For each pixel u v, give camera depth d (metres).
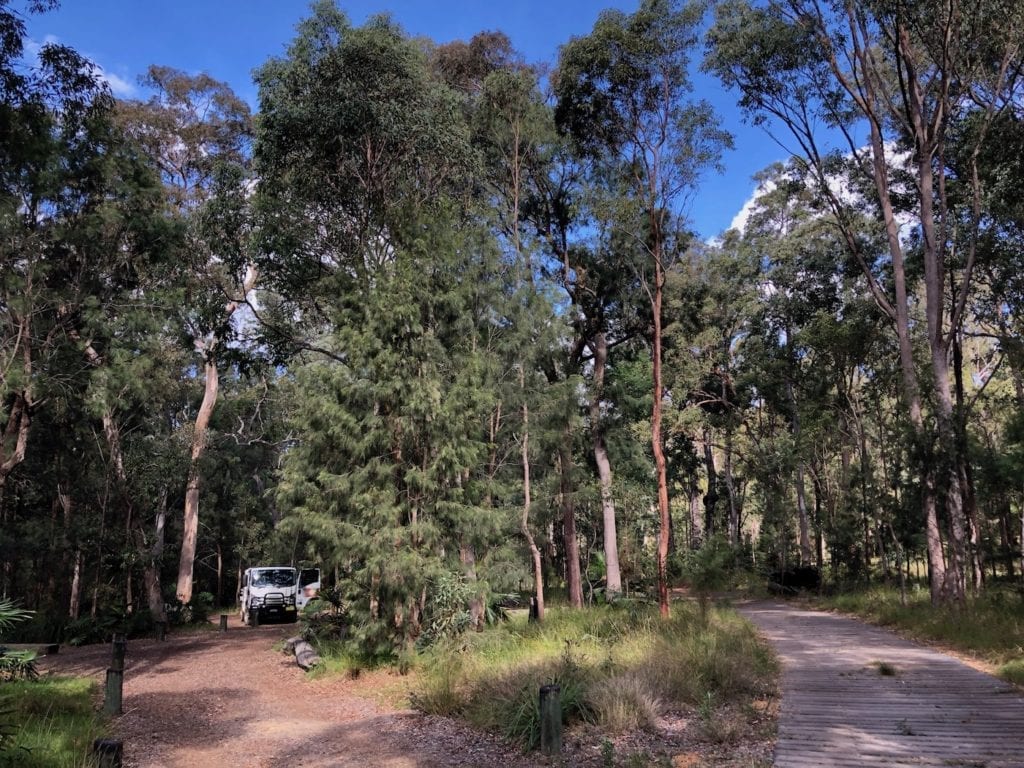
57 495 23.55
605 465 23.27
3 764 5.88
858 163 21.58
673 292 26.16
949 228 21.45
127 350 17.05
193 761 6.85
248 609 25.12
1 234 13.58
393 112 15.01
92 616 20.44
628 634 12.10
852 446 26.25
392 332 12.48
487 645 11.73
